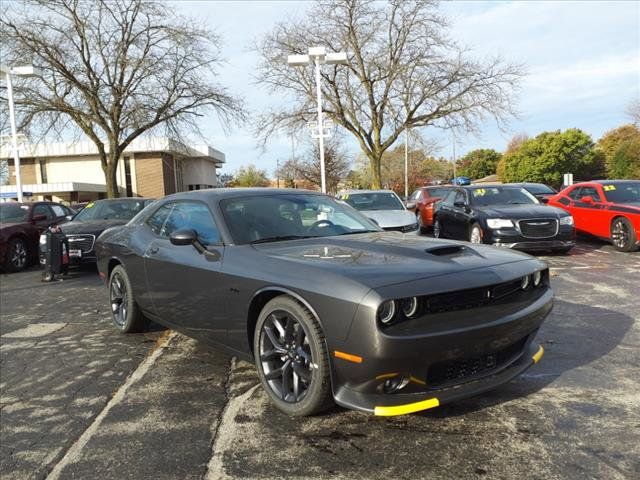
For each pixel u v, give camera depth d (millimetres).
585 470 2590
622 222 10250
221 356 4590
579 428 3020
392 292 2713
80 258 9625
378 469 2668
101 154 24953
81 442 3080
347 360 2799
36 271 10680
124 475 2701
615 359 4156
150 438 3094
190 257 4055
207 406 3521
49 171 43344
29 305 7195
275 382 3377
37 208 12016
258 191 4527
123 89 23734
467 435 2980
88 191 40812
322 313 2896
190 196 4551
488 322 2871
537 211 9805
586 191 11648
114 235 5473
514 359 3268
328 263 3129
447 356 2799
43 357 4762
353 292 2762
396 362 2691
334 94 25672
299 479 2604
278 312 3248
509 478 2547
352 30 23875
